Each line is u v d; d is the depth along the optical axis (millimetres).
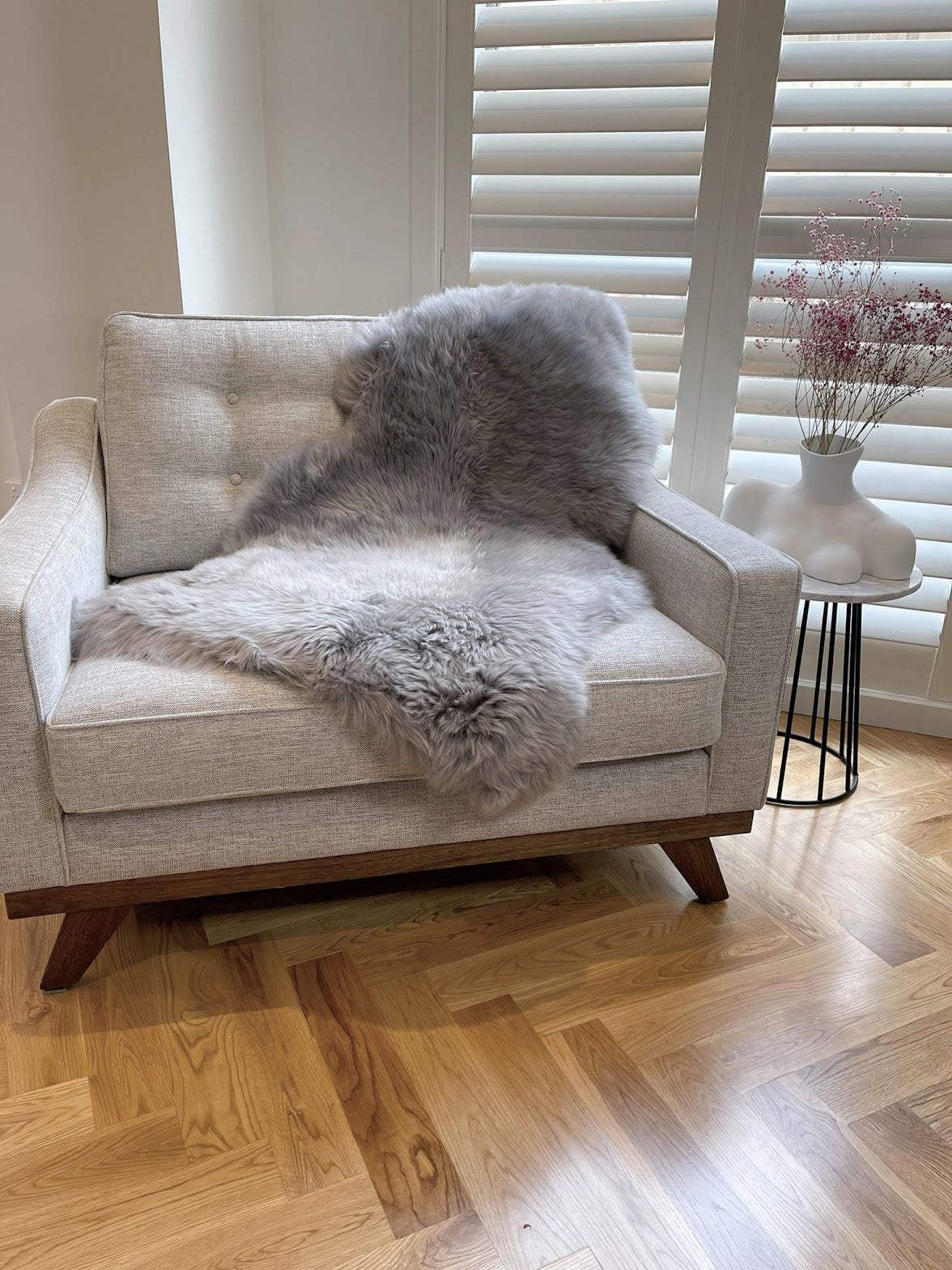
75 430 1780
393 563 1568
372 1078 1332
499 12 2068
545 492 1759
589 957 1563
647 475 1832
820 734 2295
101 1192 1171
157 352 1744
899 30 1843
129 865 1366
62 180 2076
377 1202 1164
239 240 2299
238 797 1380
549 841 1532
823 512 1867
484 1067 1354
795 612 1487
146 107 1967
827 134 1962
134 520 1727
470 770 1329
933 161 1909
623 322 1901
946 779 2107
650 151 2049
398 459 1753
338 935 1603
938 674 2252
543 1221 1146
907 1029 1438
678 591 1593
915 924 1661
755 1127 1273
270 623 1391
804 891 1736
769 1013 1460
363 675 1317
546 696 1342
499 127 2119
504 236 2225
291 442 1801
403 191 2262
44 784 1304
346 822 1423
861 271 2000
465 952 1570
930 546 2172
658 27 1954
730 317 2111
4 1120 1260
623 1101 1306
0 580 1290
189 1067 1343
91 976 1503
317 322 1857
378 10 2127
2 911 1643
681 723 1474
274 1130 1255
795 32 1885
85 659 1416
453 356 1759
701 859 1648
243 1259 1100
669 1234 1133
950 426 2027
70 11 1932
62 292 2178
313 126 2281
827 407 1865
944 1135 1271
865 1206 1173
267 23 2225
